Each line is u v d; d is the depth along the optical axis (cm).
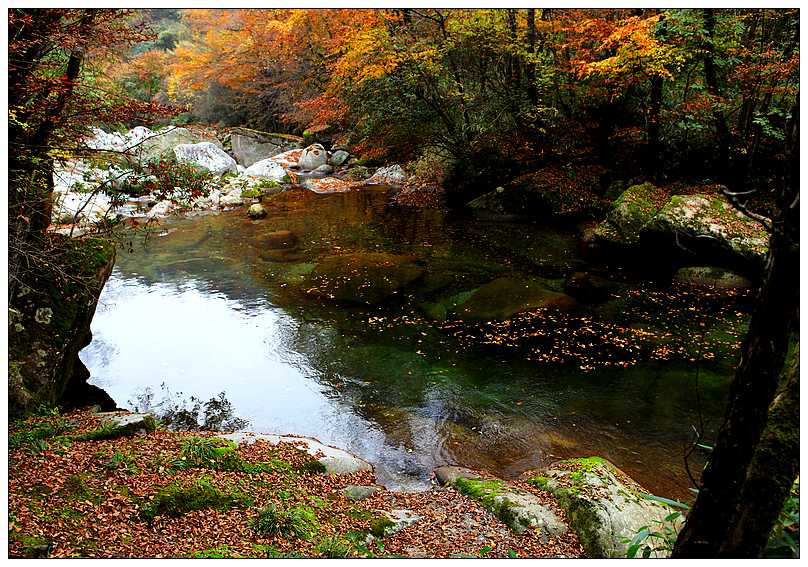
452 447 726
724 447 275
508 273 1323
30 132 728
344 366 926
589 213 1702
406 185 2328
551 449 714
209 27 3052
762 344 260
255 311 1146
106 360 945
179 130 2606
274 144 3028
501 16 1759
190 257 1486
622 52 1384
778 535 301
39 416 682
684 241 1245
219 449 623
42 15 636
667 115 1620
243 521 504
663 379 860
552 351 954
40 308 750
